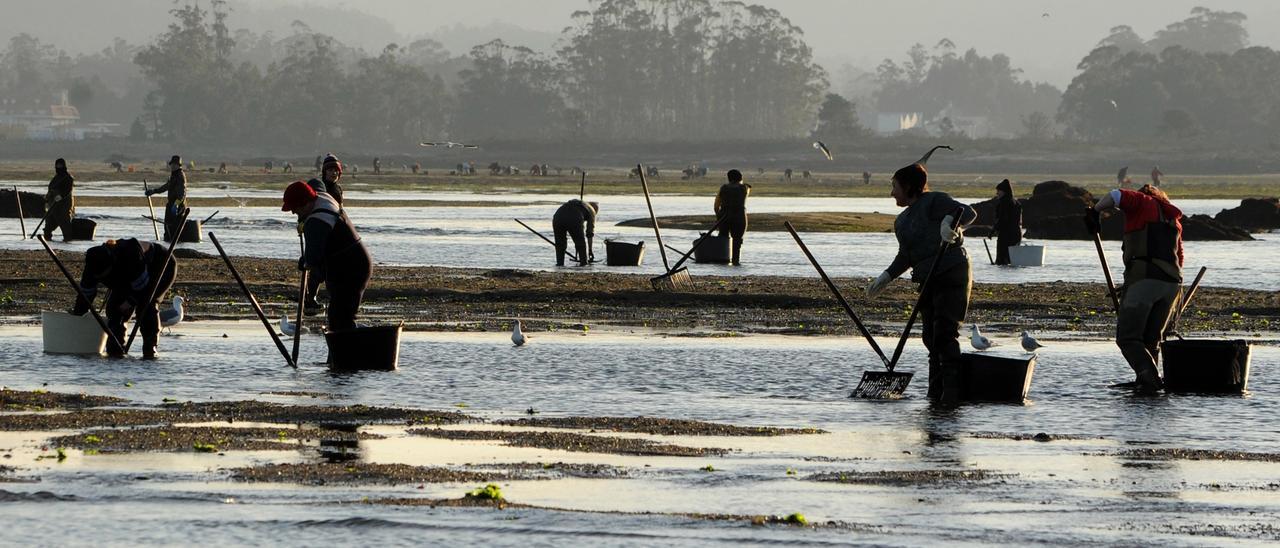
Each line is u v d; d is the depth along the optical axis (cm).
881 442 2823
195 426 2881
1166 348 3584
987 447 2780
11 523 2056
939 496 2317
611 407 3234
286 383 3531
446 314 5306
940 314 3388
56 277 6531
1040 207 12812
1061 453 2719
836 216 13438
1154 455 2702
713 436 2875
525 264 8006
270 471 2434
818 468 2548
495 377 3678
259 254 8581
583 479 2425
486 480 2403
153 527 2038
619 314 5362
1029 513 2197
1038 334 4828
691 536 2020
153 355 3997
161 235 10412
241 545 1950
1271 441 2861
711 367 3903
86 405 3145
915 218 3434
